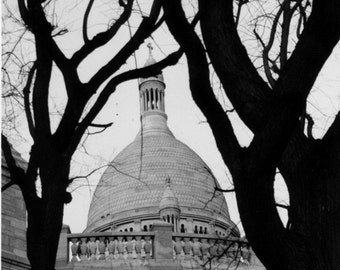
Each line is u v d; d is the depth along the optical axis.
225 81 10.83
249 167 10.16
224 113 10.79
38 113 11.34
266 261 10.15
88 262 31.89
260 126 10.29
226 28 10.94
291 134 10.20
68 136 11.36
